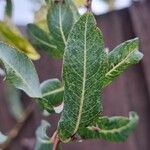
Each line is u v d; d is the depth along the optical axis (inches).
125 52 5.0
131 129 6.2
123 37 15.3
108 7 15.1
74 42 4.3
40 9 7.2
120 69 5.0
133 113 6.4
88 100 4.5
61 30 5.9
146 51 14.9
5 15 7.9
